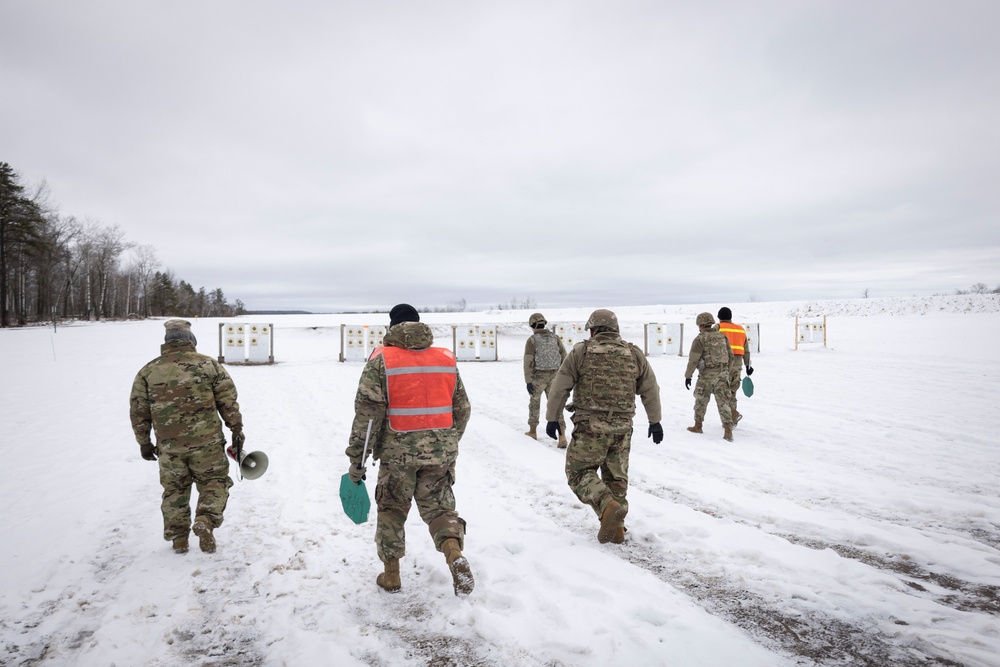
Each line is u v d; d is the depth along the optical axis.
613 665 2.45
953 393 10.53
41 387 12.80
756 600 3.06
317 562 3.68
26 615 3.05
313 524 4.41
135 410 3.72
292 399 11.12
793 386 12.06
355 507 3.20
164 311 102.38
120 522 4.51
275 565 3.63
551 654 2.56
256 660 2.62
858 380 12.69
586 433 3.91
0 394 11.78
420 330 3.33
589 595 3.11
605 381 3.90
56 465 6.31
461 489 5.41
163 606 3.12
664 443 7.18
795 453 6.56
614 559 3.61
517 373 16.45
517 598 3.07
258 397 11.37
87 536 4.20
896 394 10.59
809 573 3.38
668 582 3.30
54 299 76.00
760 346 23.14
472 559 3.68
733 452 6.66
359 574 3.50
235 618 2.98
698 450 6.79
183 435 3.74
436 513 3.16
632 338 27.30
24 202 50.25
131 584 3.39
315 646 2.68
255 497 5.12
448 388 3.29
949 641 2.61
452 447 3.21
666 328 21.50
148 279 94.31
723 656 2.50
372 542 4.04
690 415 9.17
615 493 3.97
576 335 21.86
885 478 5.48
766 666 2.43
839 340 25.58
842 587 3.20
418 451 3.13
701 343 7.51
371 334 20.14
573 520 4.47
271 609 3.07
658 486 5.34
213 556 3.80
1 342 28.83
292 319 47.09
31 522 4.50
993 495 4.88
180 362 3.79
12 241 50.47
